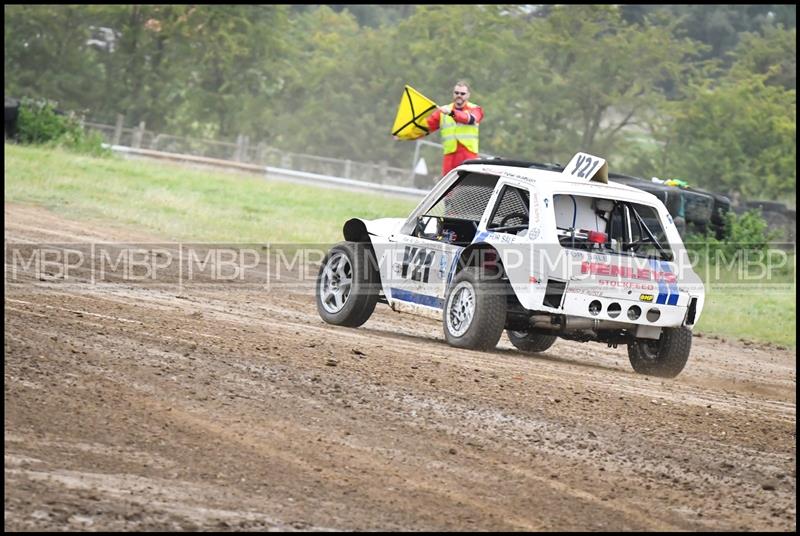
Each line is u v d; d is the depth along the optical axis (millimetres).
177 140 140500
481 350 29953
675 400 26000
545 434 20891
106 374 21344
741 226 64562
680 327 30578
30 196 62500
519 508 16516
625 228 30969
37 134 93500
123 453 17094
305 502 15859
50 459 16438
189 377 21969
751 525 16719
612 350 36812
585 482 18156
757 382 32250
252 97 163250
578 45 153250
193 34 162750
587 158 31141
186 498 15516
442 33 161500
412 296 31625
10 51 162625
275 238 58531
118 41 166750
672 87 176000
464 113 40219
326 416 20422
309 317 34188
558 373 27953
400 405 21797
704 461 20266
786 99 152875
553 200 29672
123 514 14617
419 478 17469
